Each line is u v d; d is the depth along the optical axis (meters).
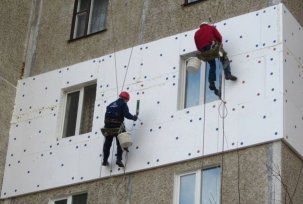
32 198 23.28
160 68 22.80
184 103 22.22
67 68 24.66
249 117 20.73
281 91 20.62
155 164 21.53
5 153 24.38
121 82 23.31
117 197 21.83
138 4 24.39
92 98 24.06
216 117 21.22
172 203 20.94
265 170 19.98
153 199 21.25
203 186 20.78
